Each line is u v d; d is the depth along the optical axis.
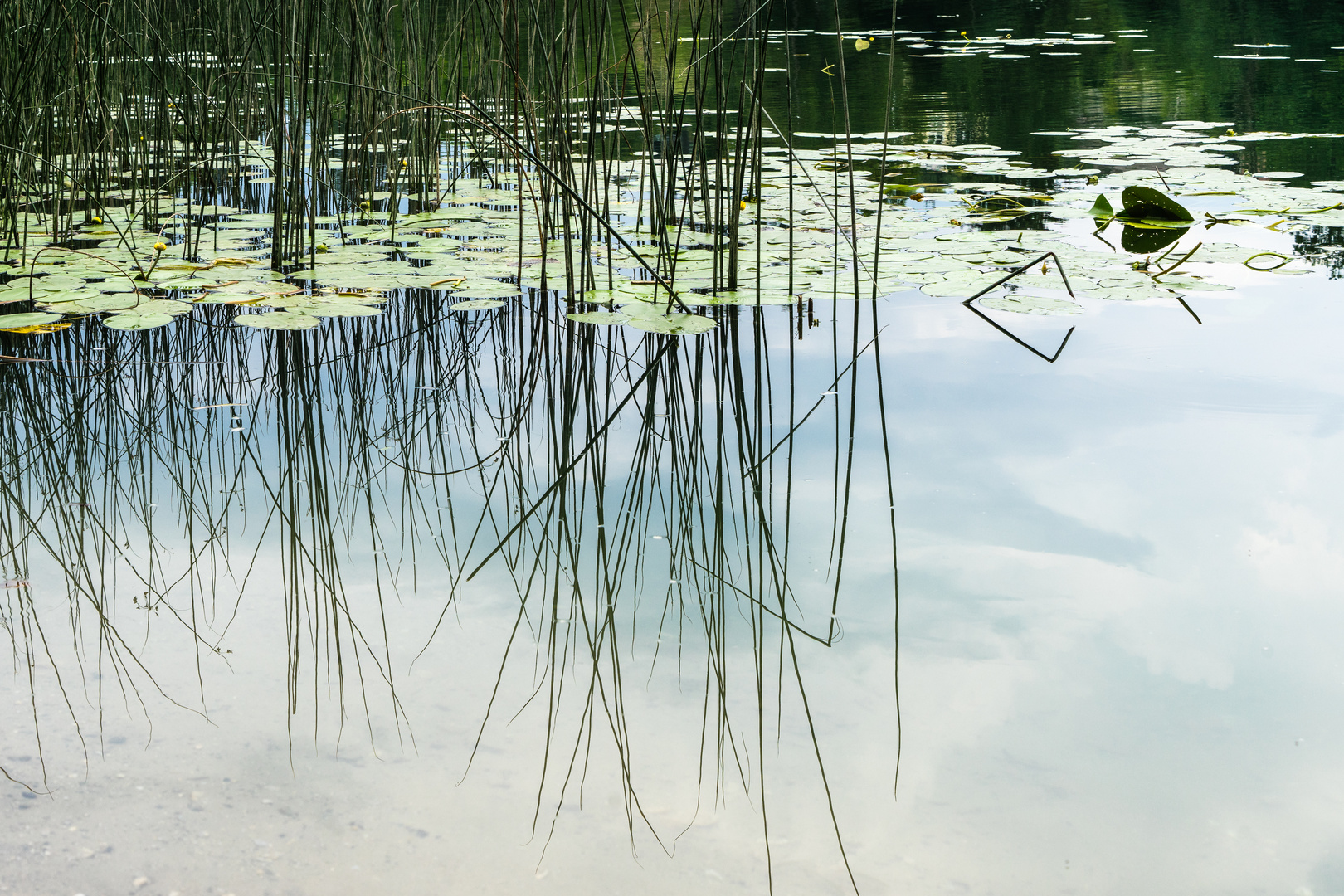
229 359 2.41
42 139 3.61
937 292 2.83
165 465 1.83
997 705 1.14
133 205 3.60
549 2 2.92
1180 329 2.45
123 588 1.40
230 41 3.94
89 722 1.11
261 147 4.80
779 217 3.79
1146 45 8.71
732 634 1.29
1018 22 10.60
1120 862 0.92
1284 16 10.45
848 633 1.28
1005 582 1.39
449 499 1.71
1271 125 5.46
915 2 12.52
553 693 1.17
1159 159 4.65
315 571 1.46
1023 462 1.76
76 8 3.51
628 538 1.56
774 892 0.89
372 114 3.90
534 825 0.97
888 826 0.97
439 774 1.03
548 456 1.89
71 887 0.88
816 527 1.57
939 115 5.97
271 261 3.08
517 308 2.80
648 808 0.99
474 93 4.00
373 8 3.89
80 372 2.30
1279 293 2.71
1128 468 1.71
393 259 3.23
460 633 1.30
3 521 1.60
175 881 0.89
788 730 1.10
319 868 0.91
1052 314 2.62
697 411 2.09
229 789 1.01
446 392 2.22
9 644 1.26
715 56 2.68
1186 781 1.02
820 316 2.69
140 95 3.98
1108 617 1.30
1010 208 3.80
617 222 3.72
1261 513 1.54
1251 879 0.90
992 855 0.93
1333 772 1.03
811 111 6.19
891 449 1.85
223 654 1.24
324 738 1.08
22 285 2.80
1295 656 1.21
